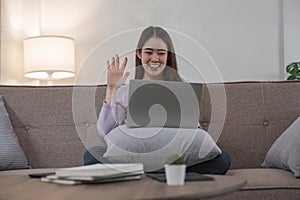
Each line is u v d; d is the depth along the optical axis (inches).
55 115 90.5
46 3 115.9
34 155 88.5
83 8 116.4
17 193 41.4
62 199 37.7
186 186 43.8
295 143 72.6
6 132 82.5
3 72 106.2
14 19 110.7
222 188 42.4
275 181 67.1
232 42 115.7
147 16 116.6
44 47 103.7
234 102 91.4
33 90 91.7
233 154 89.6
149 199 37.3
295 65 107.2
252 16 115.9
